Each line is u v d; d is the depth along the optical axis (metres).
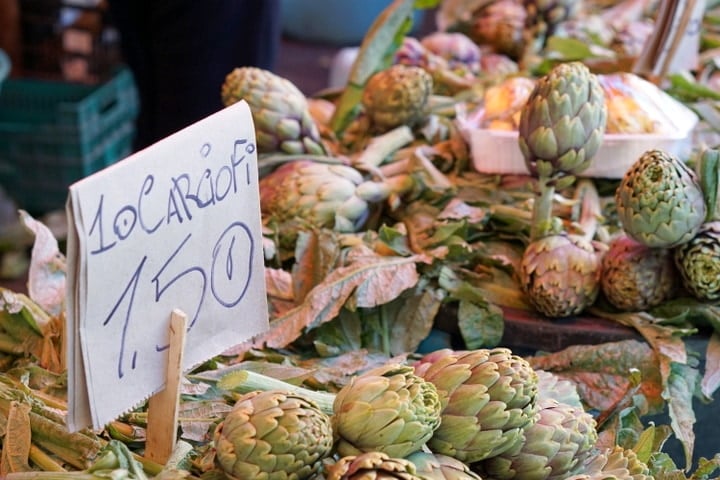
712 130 1.60
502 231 1.39
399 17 1.69
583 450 0.86
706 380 1.13
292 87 1.51
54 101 3.25
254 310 0.93
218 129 0.84
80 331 0.75
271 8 2.28
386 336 1.22
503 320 1.23
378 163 1.55
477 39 2.15
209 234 0.85
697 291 1.19
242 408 0.77
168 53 2.22
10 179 3.10
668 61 1.62
